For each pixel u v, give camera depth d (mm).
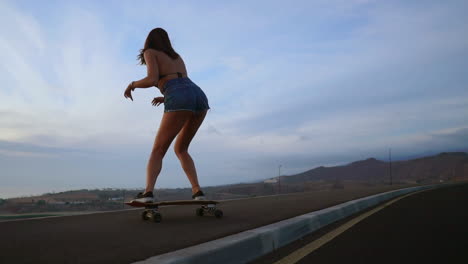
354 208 6371
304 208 5203
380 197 9344
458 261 2643
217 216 3922
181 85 3773
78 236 2766
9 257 2084
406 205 7855
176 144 4105
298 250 3012
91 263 1948
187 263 1963
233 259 2375
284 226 3299
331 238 3615
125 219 3867
